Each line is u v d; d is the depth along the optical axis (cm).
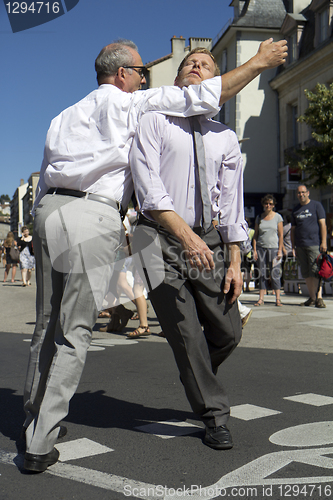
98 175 257
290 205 2722
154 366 488
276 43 273
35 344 275
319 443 275
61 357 246
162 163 272
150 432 299
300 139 2603
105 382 426
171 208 261
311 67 2452
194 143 276
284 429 300
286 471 239
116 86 280
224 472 239
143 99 269
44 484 229
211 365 288
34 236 264
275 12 2819
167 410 344
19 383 426
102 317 864
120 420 323
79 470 244
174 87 274
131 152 263
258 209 2816
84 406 356
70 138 261
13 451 271
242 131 2828
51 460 245
